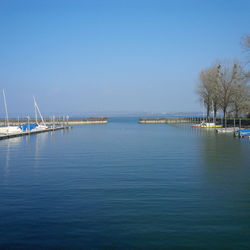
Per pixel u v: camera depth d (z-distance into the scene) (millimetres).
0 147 42625
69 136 63656
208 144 43812
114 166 26281
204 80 89500
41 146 43719
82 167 25938
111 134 68938
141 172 23578
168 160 29375
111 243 11391
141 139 54312
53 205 15531
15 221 13422
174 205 15492
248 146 40531
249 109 81125
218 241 11531
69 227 12781
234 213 14375
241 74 73062
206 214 14227
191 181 20547
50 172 23891
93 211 14625
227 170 24219
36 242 11492
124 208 15047
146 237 11852
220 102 85125
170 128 93062
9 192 18000
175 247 11094
